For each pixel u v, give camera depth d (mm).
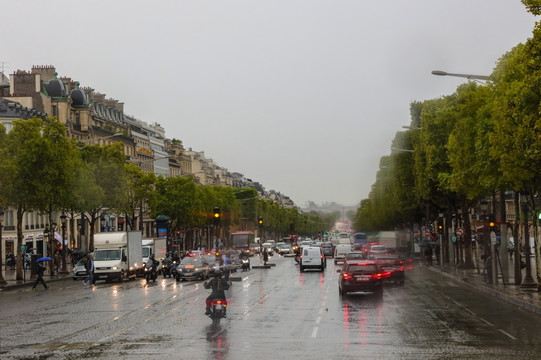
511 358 20156
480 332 25844
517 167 36031
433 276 64750
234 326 28141
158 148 175250
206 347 22625
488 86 48625
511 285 47031
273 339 24266
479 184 49750
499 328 27031
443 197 74562
